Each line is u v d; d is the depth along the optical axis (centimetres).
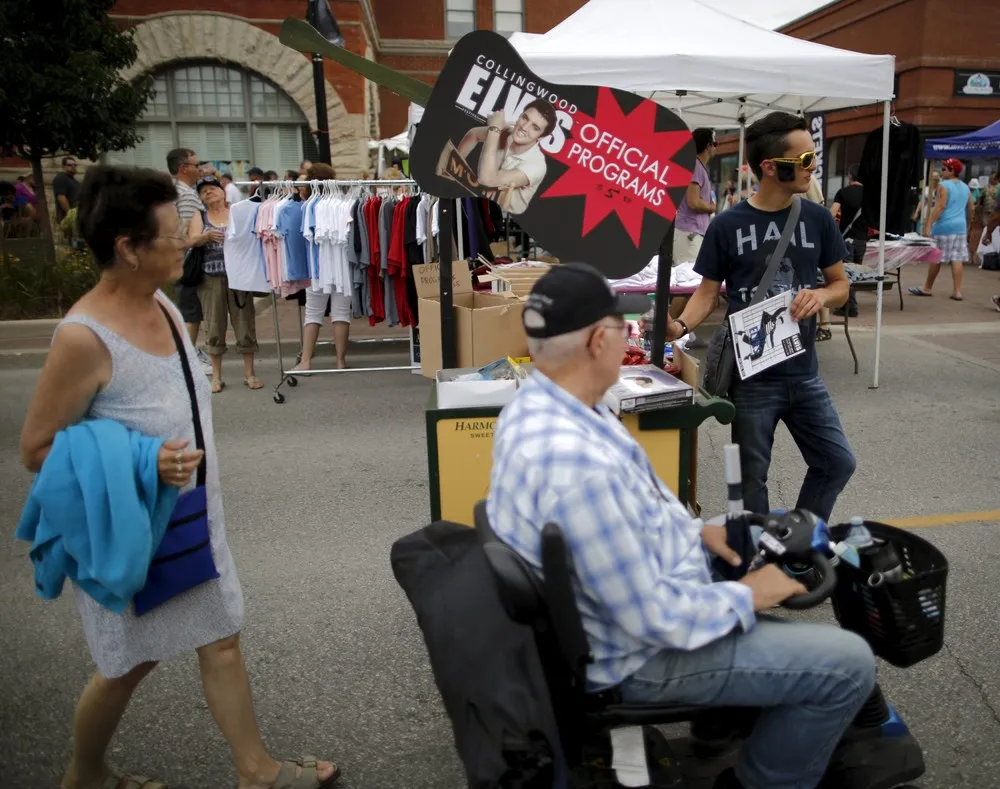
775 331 304
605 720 175
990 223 1391
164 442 187
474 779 156
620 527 157
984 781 242
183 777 251
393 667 305
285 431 592
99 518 179
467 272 415
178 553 200
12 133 1009
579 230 277
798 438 328
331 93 1705
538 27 2241
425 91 294
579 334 165
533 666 157
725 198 1433
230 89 1728
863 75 594
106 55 1059
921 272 1391
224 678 219
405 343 879
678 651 174
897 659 201
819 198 909
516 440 163
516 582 151
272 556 397
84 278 1013
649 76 590
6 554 406
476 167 272
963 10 1627
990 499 446
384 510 450
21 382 739
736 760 212
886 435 555
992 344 823
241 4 1653
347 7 1661
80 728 220
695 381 276
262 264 671
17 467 528
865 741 213
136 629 202
